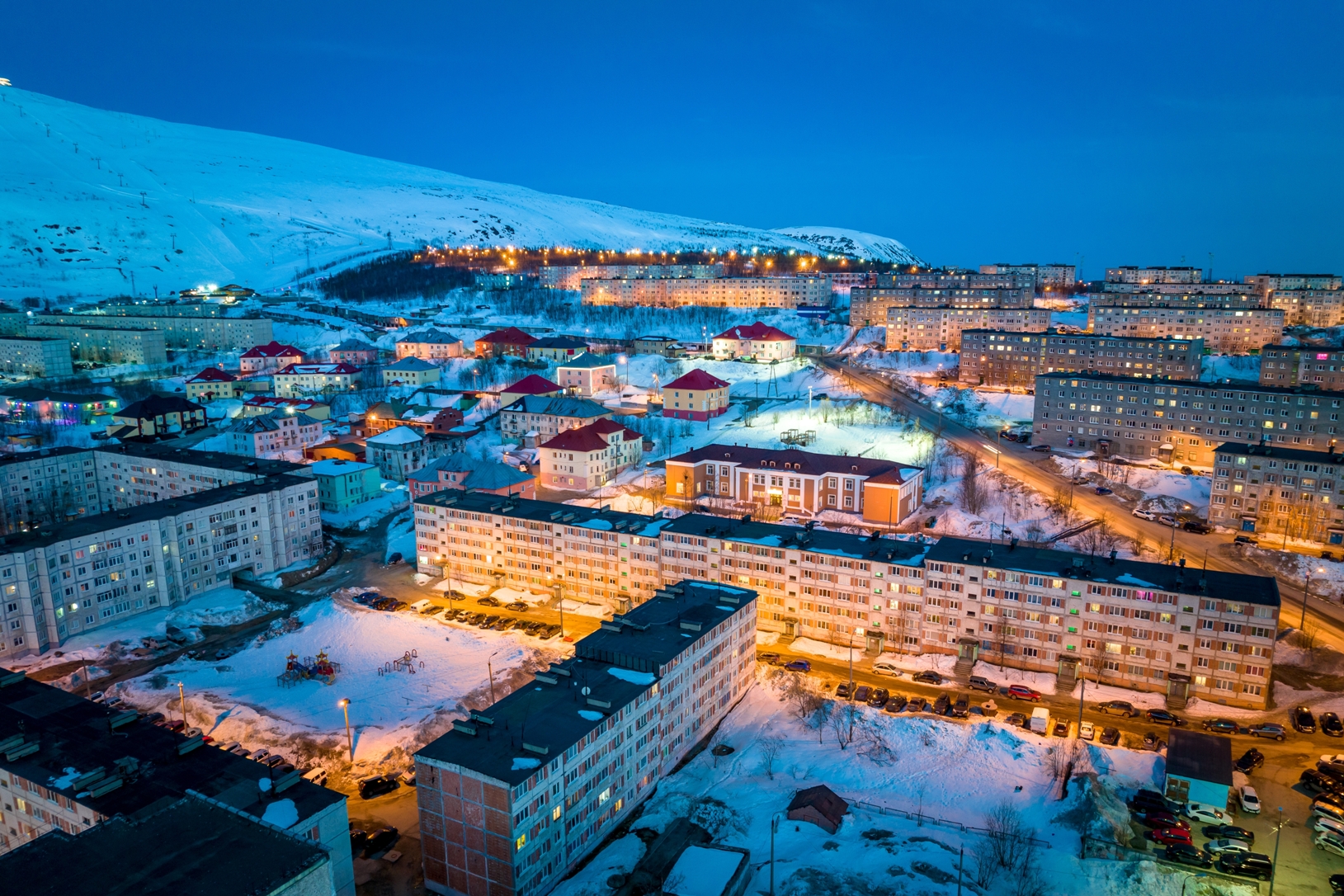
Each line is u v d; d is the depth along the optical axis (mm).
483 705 126438
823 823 98688
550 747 91062
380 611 162000
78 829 81938
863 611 144875
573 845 94062
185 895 57781
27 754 88375
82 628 153375
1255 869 90875
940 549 144500
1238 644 122688
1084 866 89938
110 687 135125
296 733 120812
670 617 123375
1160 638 127125
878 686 132000
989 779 107875
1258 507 184375
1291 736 116562
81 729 94250
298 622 158375
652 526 162625
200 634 155875
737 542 151500
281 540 185750
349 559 193750
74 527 157125
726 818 100688
